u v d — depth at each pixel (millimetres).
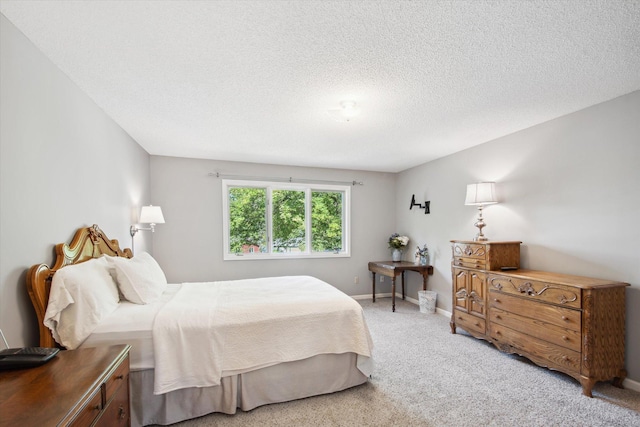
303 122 2926
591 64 1884
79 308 1746
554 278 2506
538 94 2322
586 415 1964
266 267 4758
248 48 1705
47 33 1568
